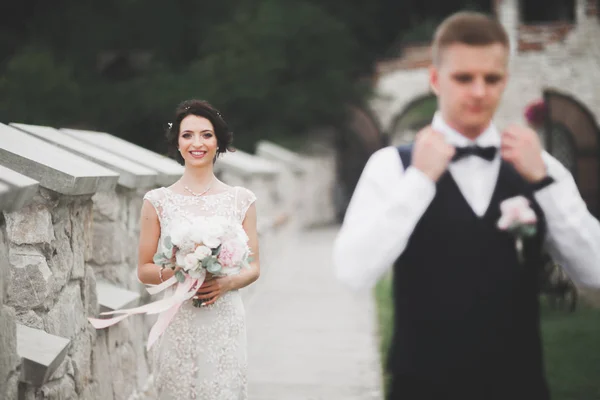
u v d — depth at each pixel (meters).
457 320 2.27
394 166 2.31
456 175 2.33
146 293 4.89
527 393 2.28
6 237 2.62
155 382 3.51
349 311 8.19
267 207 12.27
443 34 2.28
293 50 20.67
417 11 26.38
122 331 4.16
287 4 21.52
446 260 2.29
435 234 2.30
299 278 10.61
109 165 4.12
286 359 6.12
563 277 7.52
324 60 20.69
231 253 3.21
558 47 19.77
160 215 3.45
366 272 2.16
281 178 15.04
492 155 2.32
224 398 3.37
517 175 2.35
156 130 20.33
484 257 2.29
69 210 3.46
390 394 2.34
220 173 9.26
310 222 19.98
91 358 3.68
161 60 22.61
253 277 3.50
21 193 2.45
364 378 5.54
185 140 3.46
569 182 2.30
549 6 23.92
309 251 14.01
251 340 6.83
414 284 2.32
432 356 2.28
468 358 2.26
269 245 11.53
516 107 20.05
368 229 2.16
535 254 2.36
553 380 5.39
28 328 2.99
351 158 22.34
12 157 3.08
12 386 2.62
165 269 3.41
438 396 2.27
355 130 21.75
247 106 19.95
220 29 21.39
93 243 4.31
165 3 24.28
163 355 3.42
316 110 20.42
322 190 21.30
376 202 2.29
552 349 6.30
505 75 2.27
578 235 2.24
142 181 4.30
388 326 7.30
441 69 2.28
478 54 2.22
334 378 5.54
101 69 23.16
